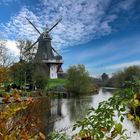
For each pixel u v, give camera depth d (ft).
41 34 314.35
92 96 250.57
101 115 7.95
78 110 109.91
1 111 8.96
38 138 9.48
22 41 205.16
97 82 430.20
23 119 9.64
